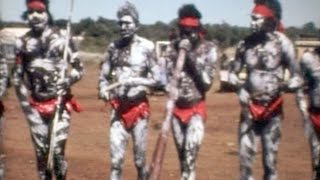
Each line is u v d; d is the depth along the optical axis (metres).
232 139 17.91
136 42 9.95
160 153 9.00
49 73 9.90
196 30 9.83
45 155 10.09
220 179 12.62
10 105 23.05
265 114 9.28
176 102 9.97
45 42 9.86
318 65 9.34
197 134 9.95
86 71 50.00
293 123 21.45
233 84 9.47
